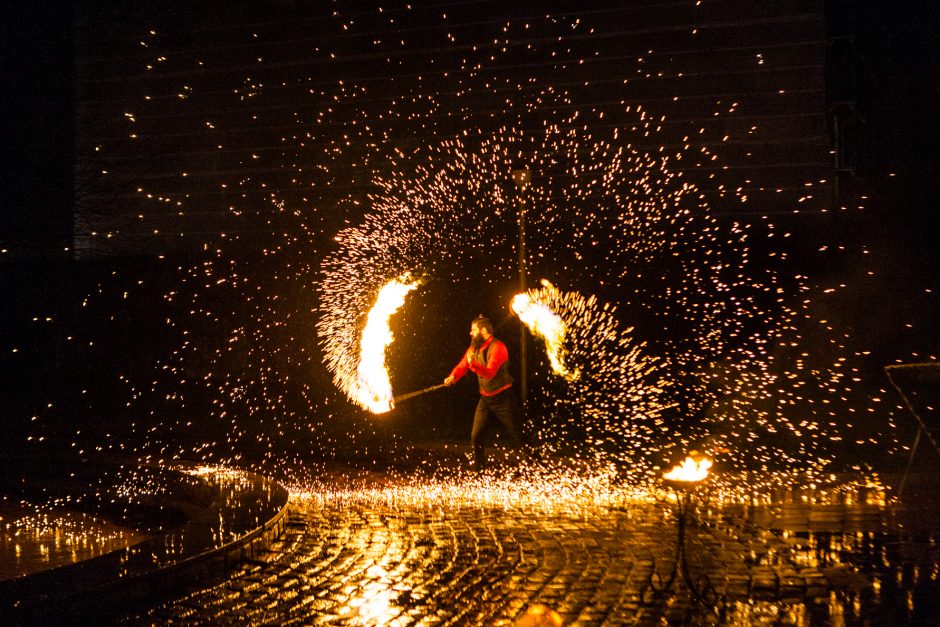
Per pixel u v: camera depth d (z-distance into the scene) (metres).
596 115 16.78
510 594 5.59
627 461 10.95
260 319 16.61
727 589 5.69
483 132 17.41
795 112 15.90
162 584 5.56
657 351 14.66
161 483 9.52
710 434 12.54
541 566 6.25
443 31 17.69
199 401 16.61
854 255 14.62
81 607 5.05
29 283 18.19
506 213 16.98
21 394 17.91
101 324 17.81
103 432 14.13
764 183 15.99
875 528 7.41
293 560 6.43
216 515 7.02
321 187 18.53
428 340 15.49
